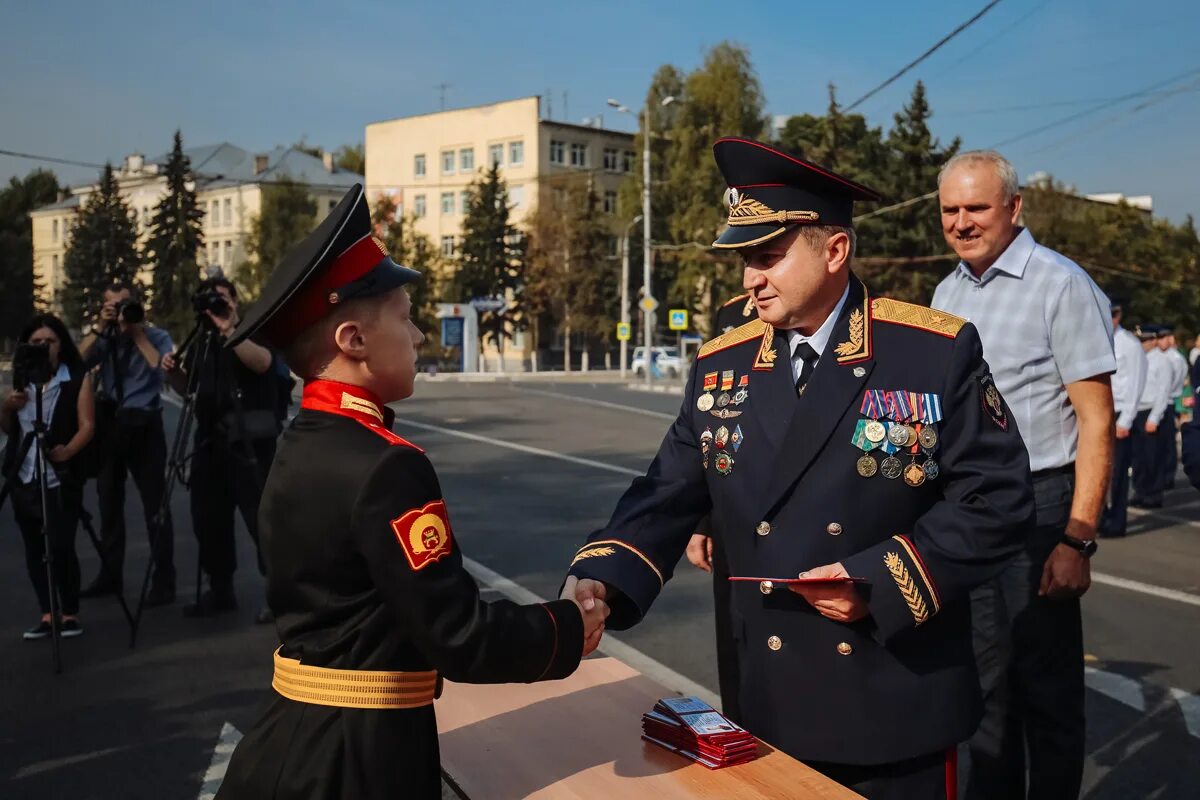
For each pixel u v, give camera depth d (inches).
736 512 88.4
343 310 68.4
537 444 574.2
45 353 205.9
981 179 122.7
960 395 83.2
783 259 85.0
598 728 85.1
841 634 83.4
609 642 208.1
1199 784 143.1
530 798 72.2
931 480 83.0
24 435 213.2
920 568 78.9
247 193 2795.3
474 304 2059.5
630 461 497.0
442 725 85.7
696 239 1705.2
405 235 2134.6
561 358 2396.7
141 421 250.2
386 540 64.1
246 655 206.4
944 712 82.9
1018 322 123.0
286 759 66.0
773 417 87.7
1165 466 403.9
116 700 180.2
